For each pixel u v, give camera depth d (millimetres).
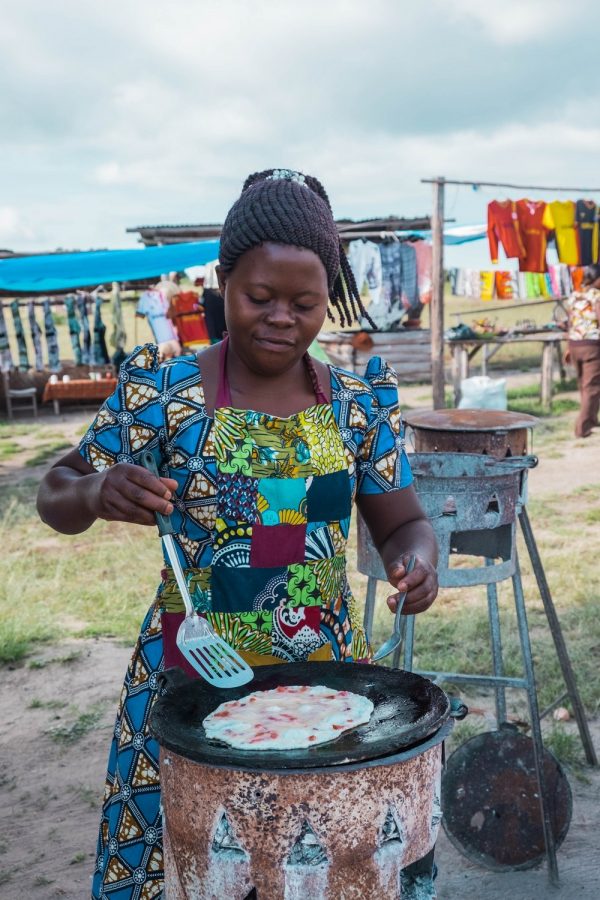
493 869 3062
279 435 1729
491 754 3111
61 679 4852
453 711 1568
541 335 13625
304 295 1615
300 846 1387
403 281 12938
